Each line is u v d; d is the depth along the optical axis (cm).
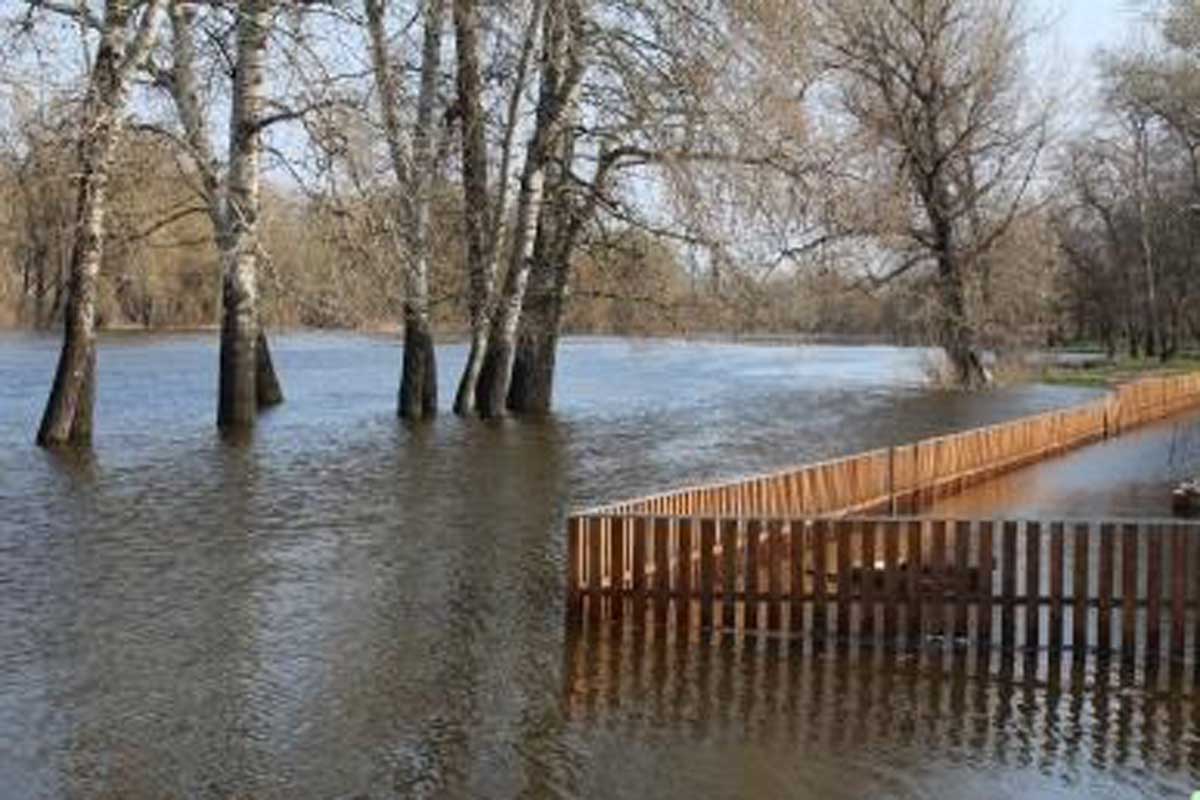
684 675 1490
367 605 1727
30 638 1552
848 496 2456
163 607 1692
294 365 6319
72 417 2989
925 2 5525
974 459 3152
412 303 3725
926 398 5150
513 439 3416
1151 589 1580
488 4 3556
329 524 2222
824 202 4009
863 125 5347
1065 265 8881
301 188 3025
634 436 3584
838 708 1397
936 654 1592
